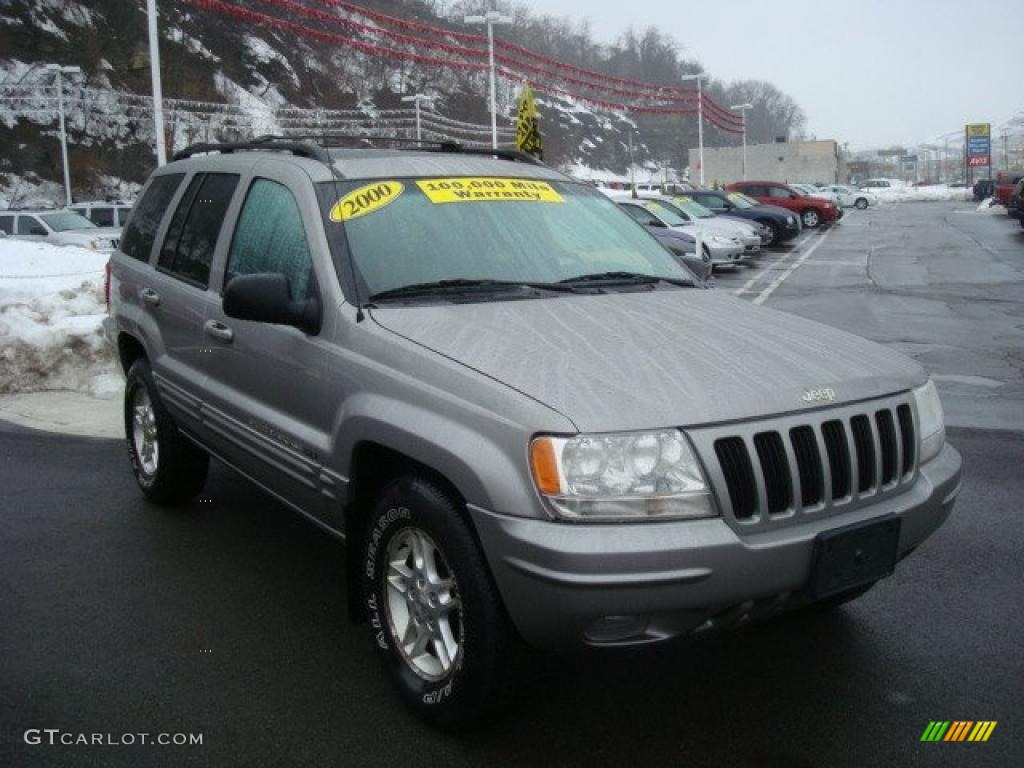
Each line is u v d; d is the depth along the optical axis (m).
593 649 2.94
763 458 2.99
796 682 3.62
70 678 3.64
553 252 4.23
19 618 4.14
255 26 69.19
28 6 58.78
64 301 9.94
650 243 4.74
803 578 2.99
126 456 6.67
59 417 7.75
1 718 3.36
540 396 2.97
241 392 4.30
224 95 63.38
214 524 5.31
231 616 4.17
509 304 3.72
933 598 4.35
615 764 3.11
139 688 3.57
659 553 2.77
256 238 4.34
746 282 19.72
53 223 24.67
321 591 4.43
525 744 3.22
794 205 39.38
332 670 3.71
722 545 2.83
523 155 5.11
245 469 4.47
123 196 56.47
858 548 3.08
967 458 6.73
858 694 3.53
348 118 64.88
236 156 4.93
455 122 67.25
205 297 4.60
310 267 3.88
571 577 2.77
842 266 23.08
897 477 3.29
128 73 61.25
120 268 5.69
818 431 3.07
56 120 56.53
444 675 3.25
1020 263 22.88
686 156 106.62
